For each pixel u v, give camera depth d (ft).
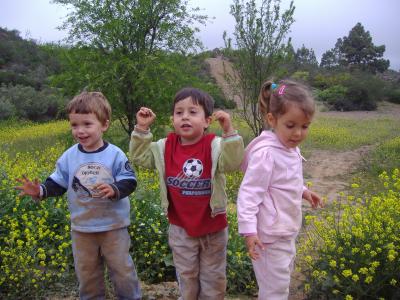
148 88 35.19
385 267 12.05
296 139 9.08
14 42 136.67
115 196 9.47
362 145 60.85
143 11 35.50
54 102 80.43
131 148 10.02
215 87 40.42
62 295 12.08
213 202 9.46
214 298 9.93
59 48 36.94
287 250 9.27
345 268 12.21
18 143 45.19
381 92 137.90
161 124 36.50
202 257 9.86
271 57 37.76
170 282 13.91
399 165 39.93
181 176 9.60
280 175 9.14
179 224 9.81
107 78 34.53
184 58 38.81
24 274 11.91
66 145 35.99
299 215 9.49
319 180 36.37
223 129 9.10
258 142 9.46
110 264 10.21
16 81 102.01
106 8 35.99
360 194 28.53
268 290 9.23
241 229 8.88
